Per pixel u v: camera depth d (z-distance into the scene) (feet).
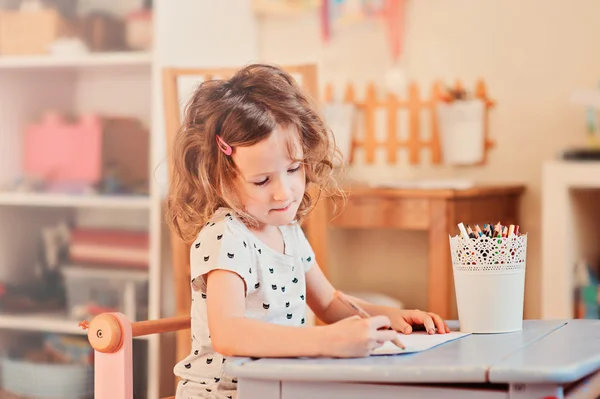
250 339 3.16
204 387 3.70
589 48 7.80
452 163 8.14
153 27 7.26
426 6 8.36
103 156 7.66
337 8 8.57
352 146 8.64
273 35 8.93
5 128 7.89
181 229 3.99
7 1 7.72
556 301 6.82
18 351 7.64
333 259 8.80
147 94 7.80
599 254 7.80
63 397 7.32
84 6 7.68
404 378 2.72
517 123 8.07
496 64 8.13
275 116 3.51
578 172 6.73
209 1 8.07
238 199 3.60
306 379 2.82
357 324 3.01
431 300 7.02
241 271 3.54
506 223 7.82
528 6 8.00
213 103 3.66
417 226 7.10
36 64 7.55
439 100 8.31
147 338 7.24
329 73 8.73
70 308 7.61
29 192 7.75
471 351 3.06
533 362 2.75
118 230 7.57
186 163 3.84
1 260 7.83
